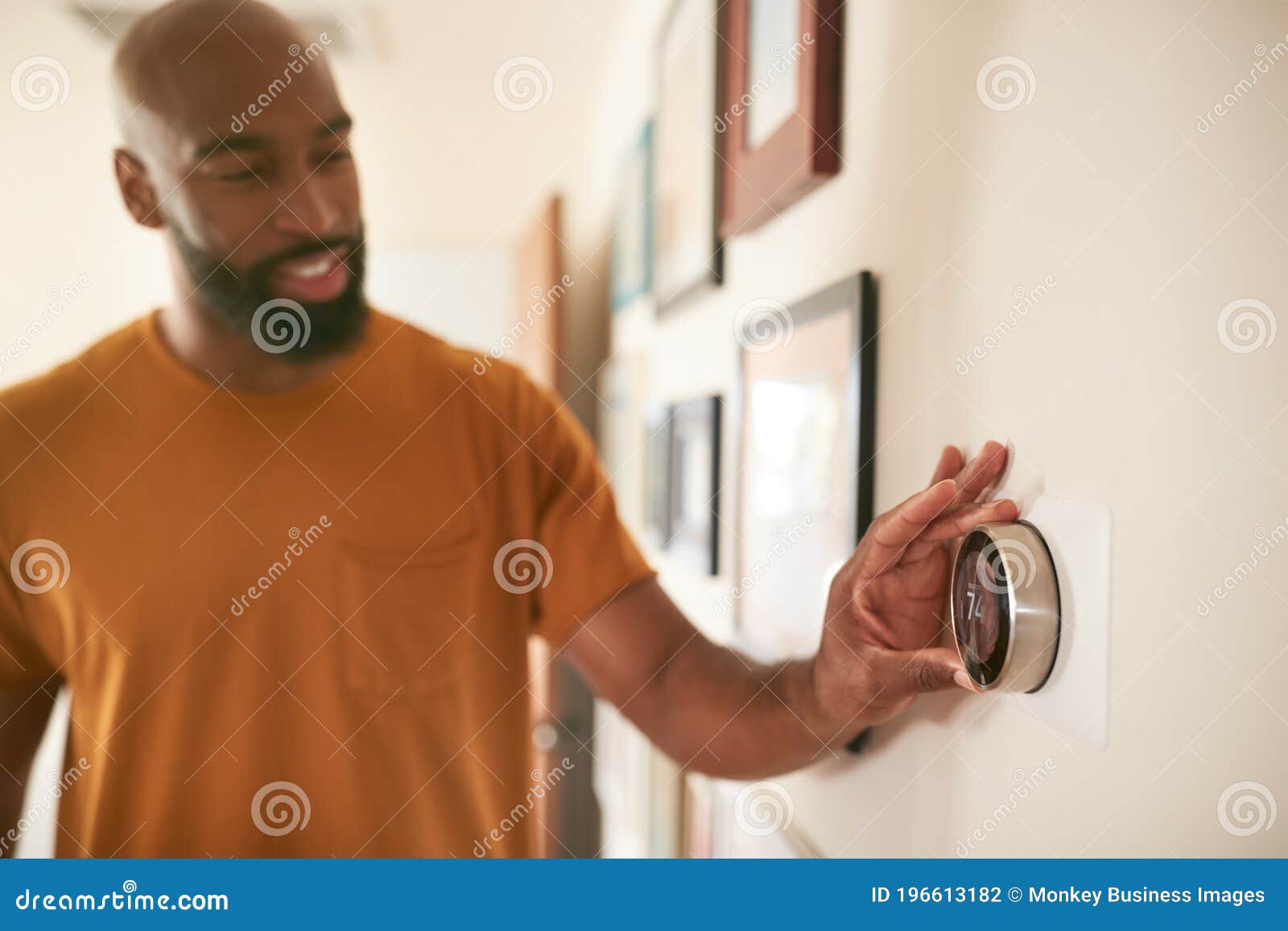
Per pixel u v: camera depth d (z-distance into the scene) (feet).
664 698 2.63
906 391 2.06
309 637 2.52
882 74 2.17
